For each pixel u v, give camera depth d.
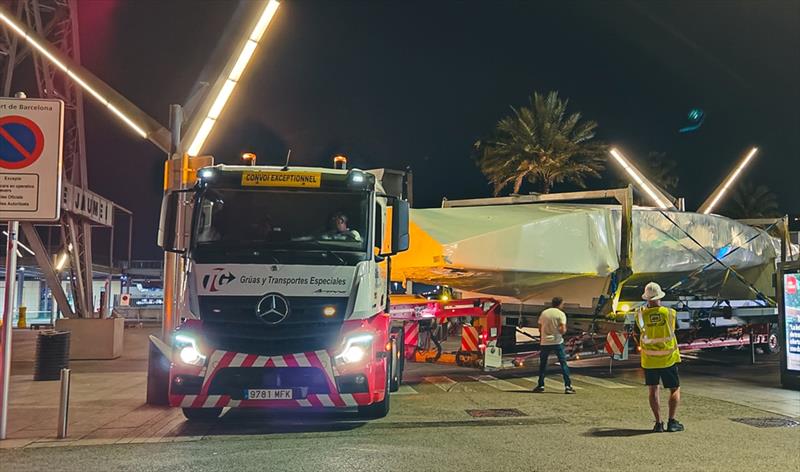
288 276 7.84
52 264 22.98
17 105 7.68
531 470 6.40
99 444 7.54
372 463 6.62
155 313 41.09
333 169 8.80
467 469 6.41
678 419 9.20
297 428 8.45
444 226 13.74
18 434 8.10
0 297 44.12
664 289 16.48
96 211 23.70
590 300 15.32
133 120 10.58
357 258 8.05
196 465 6.53
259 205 8.30
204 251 8.00
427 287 16.58
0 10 10.23
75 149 22.92
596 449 7.30
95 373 14.44
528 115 41.38
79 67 10.45
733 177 21.42
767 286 18.16
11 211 7.61
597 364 16.78
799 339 12.30
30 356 18.83
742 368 16.41
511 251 13.53
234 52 10.73
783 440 7.81
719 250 16.20
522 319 14.69
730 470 6.44
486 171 43.47
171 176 10.25
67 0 22.30
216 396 7.63
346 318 7.86
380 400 8.29
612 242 14.73
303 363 7.63
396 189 11.16
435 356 15.34
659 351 8.34
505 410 9.88
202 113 10.64
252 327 7.72
